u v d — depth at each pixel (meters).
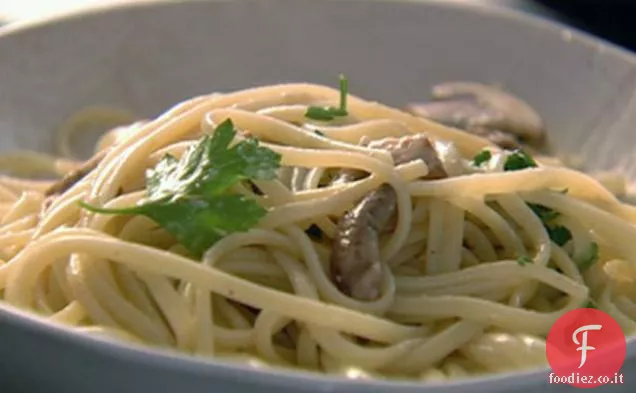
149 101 0.62
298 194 0.44
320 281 0.43
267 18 0.63
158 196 0.43
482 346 0.43
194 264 0.42
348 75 0.63
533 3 0.82
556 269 0.46
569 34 0.62
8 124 0.58
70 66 0.60
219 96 0.48
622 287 0.47
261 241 0.43
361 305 0.43
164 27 0.62
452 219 0.45
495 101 0.62
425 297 0.44
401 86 0.63
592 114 0.60
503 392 0.38
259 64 0.63
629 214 0.48
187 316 0.42
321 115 0.47
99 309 0.43
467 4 0.64
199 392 0.38
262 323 0.43
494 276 0.44
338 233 0.44
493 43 0.63
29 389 0.40
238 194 0.43
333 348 0.43
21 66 0.59
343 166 0.44
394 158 0.45
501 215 0.46
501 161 0.47
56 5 0.79
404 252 0.45
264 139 0.46
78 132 0.60
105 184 0.44
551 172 0.46
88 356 0.39
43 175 0.57
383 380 0.39
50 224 0.45
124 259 0.42
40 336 0.39
